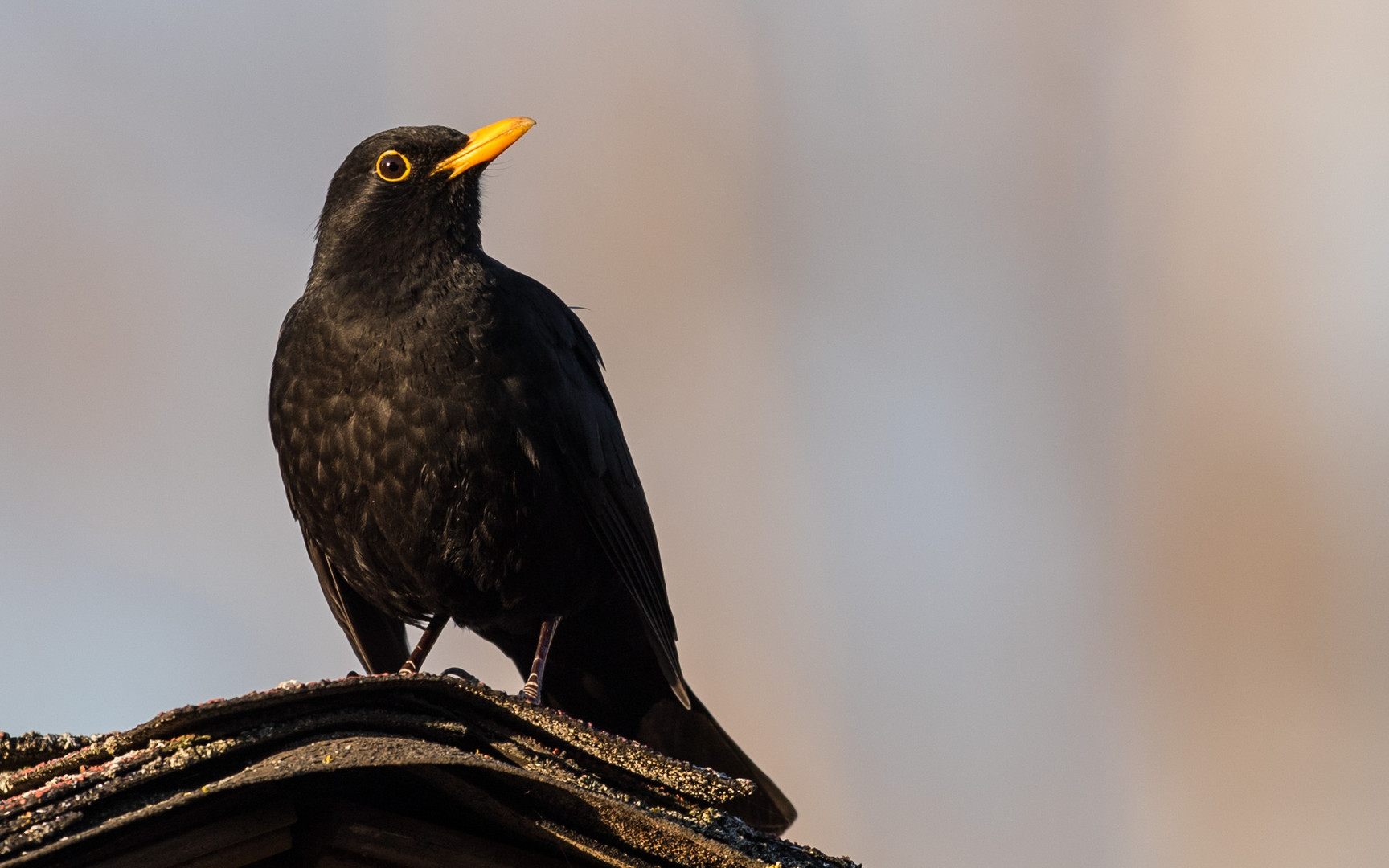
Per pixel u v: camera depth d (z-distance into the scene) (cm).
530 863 724
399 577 1127
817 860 757
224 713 652
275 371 1120
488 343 1087
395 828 707
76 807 614
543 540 1119
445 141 1162
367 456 1073
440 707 709
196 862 677
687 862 719
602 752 723
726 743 1220
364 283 1104
